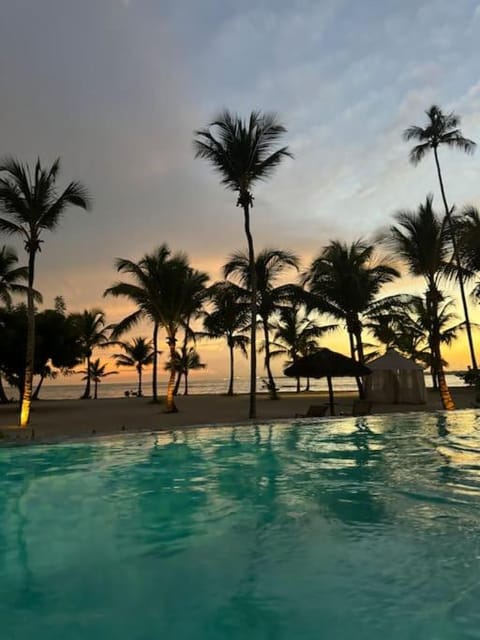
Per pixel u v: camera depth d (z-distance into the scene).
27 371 16.91
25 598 4.72
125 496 8.38
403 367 25.53
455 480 9.07
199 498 8.19
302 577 5.05
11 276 31.14
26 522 7.05
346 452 11.96
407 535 6.19
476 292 26.23
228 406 26.34
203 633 4.04
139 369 50.31
